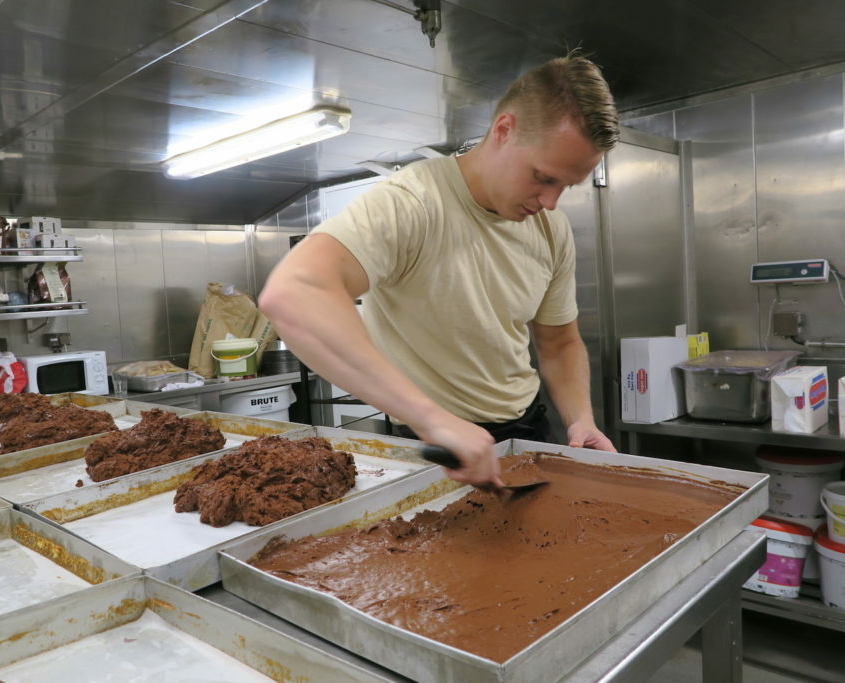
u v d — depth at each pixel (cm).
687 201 304
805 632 239
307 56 219
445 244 127
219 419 202
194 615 81
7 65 207
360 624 71
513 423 150
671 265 297
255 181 405
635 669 69
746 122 283
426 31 192
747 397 235
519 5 192
